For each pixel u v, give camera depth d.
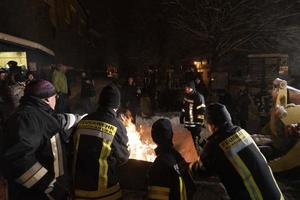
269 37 18.36
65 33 20.73
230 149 3.04
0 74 6.49
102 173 3.01
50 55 16.38
